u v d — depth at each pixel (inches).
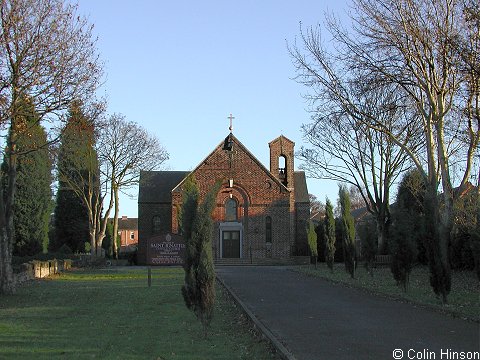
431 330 490.6
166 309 661.3
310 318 572.4
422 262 1422.2
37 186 1768.0
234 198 2042.3
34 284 1069.1
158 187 2311.8
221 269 1608.0
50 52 807.1
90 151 1871.3
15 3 775.7
